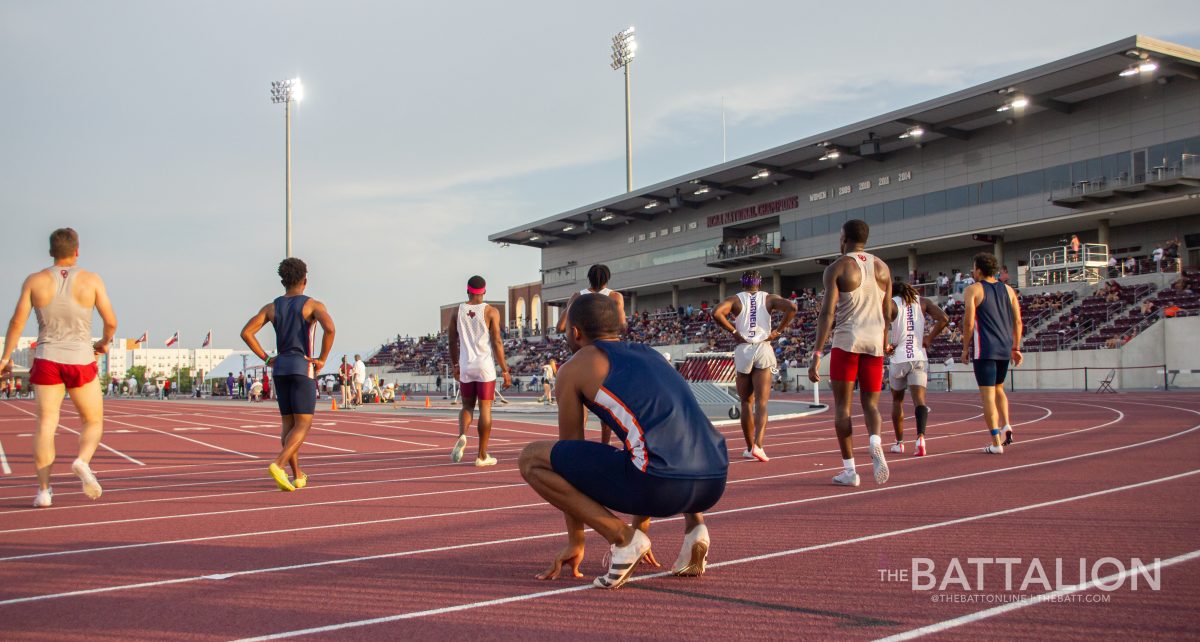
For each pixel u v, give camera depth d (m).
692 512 3.81
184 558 4.59
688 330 55.38
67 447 12.96
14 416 26.00
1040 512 5.34
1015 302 9.27
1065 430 11.87
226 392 57.25
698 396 20.08
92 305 6.84
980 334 9.07
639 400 3.67
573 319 4.00
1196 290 32.00
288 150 37.28
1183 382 29.38
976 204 43.38
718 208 58.81
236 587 3.91
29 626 3.32
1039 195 40.72
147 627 3.30
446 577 4.06
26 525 5.76
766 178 53.00
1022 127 41.50
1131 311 32.59
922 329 9.35
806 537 4.78
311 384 7.64
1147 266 37.03
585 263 71.81
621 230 67.75
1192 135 35.34
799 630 3.10
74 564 4.46
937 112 40.84
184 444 13.47
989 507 5.59
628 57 61.03
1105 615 3.21
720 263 56.88
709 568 4.11
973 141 43.66
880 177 48.22
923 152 45.97
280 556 4.61
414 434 15.04
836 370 6.80
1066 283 37.09
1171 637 2.95
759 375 9.08
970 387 35.28
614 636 3.06
